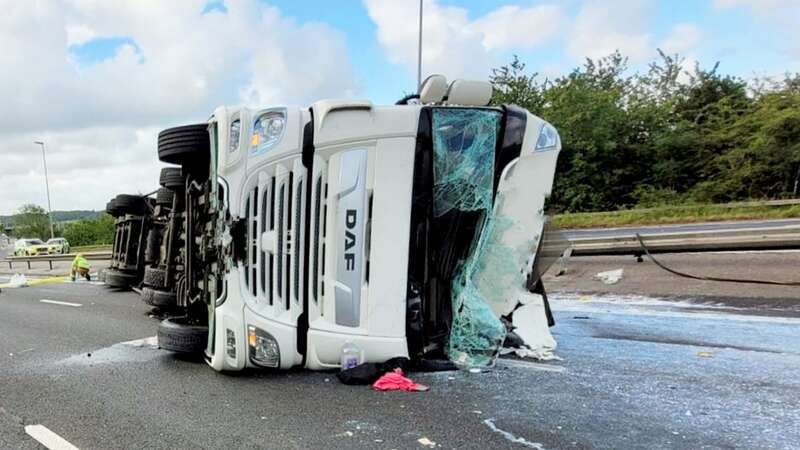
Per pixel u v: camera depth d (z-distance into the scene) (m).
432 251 4.64
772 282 7.07
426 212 4.50
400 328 4.40
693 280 7.77
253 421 3.59
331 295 4.42
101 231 54.31
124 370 5.04
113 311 8.75
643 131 30.27
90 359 5.55
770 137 25.88
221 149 4.47
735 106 29.84
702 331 5.44
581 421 3.39
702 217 18.34
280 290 4.45
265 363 4.43
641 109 30.27
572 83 31.66
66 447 3.35
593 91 31.45
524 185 4.84
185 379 4.59
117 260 11.73
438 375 4.41
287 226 4.45
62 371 5.12
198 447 3.25
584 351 4.97
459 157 4.56
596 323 6.08
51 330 7.31
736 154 26.75
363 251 4.39
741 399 3.66
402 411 3.66
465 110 4.59
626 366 4.48
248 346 4.43
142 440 3.40
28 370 5.20
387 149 4.39
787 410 3.45
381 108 4.43
